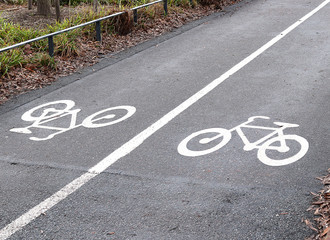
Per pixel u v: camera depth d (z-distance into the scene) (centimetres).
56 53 1114
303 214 455
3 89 892
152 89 880
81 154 617
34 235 442
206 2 1691
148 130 688
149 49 1186
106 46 1202
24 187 534
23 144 656
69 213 477
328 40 1189
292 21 1442
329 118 700
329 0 1778
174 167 569
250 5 1756
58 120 743
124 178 546
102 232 442
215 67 1005
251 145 619
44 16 1627
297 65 991
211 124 700
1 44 1141
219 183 525
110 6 1658
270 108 754
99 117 750
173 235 434
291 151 596
